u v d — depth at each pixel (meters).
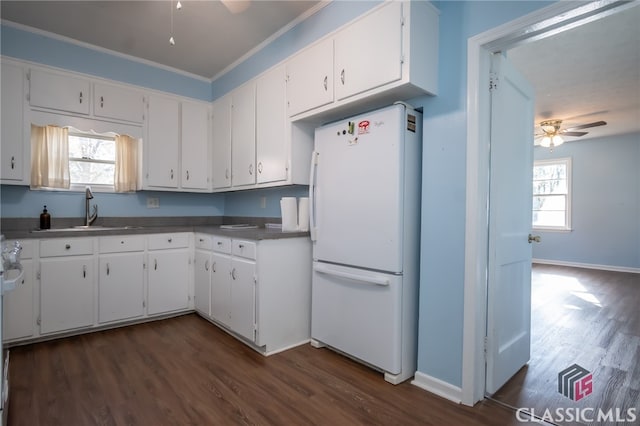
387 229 2.07
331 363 2.35
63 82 3.00
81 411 1.76
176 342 2.70
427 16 1.96
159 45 3.17
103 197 3.42
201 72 3.76
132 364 2.30
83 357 2.41
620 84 3.78
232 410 1.78
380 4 2.02
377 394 1.96
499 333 2.02
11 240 2.51
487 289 1.95
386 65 1.98
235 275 2.73
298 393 1.95
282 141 2.83
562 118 5.05
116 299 2.99
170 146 3.62
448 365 1.95
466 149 1.88
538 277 5.58
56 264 2.71
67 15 2.68
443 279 1.98
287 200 2.77
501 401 1.91
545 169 7.09
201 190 3.84
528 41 1.81
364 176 2.21
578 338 2.87
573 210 6.69
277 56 2.97
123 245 3.03
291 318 2.64
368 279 2.15
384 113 2.09
